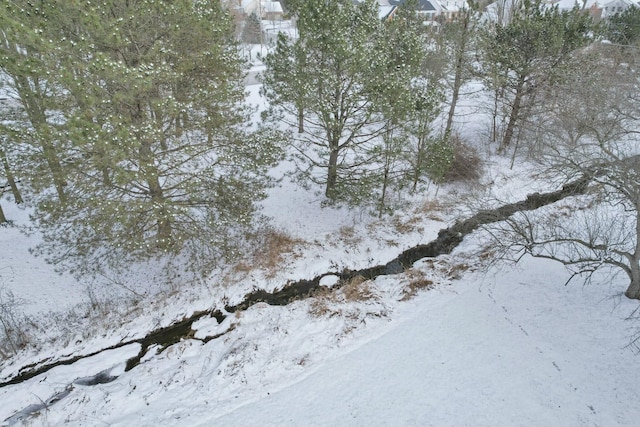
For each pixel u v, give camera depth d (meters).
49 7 8.38
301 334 10.73
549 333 9.95
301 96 13.01
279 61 14.15
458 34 19.64
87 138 8.29
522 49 18.66
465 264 13.41
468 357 9.48
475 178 19.19
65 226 11.36
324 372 9.45
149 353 10.67
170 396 9.06
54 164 9.89
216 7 11.38
